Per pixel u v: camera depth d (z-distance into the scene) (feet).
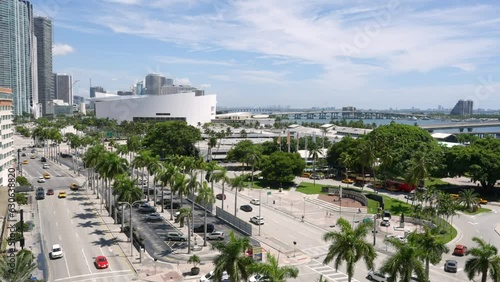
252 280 193.67
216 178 328.90
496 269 162.81
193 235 280.72
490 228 313.32
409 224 323.37
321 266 228.02
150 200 384.68
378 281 203.92
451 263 223.10
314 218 335.26
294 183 488.44
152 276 209.05
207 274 204.95
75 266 219.61
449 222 326.24
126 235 277.23
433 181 500.33
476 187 459.73
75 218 316.40
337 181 507.30
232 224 309.22
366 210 363.35
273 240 274.57
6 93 400.06
